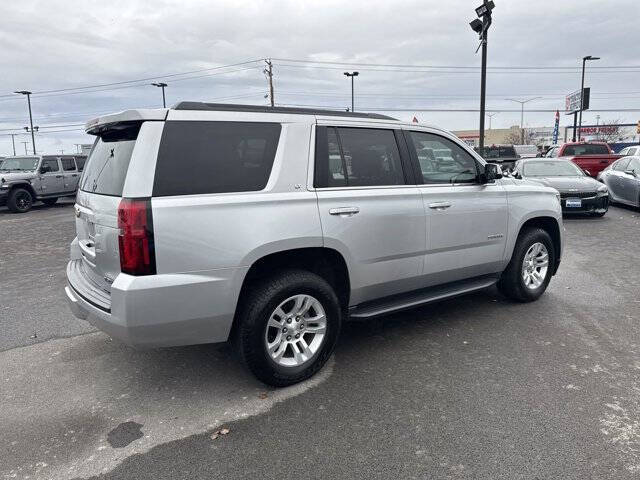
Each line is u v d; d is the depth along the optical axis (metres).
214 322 3.36
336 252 3.90
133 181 3.12
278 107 3.79
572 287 6.30
